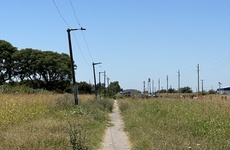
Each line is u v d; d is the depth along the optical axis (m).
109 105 45.62
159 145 12.72
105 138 17.86
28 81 93.88
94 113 29.33
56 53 99.25
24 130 15.56
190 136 15.42
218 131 15.53
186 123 18.92
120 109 45.19
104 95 87.25
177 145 12.48
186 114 22.45
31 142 12.44
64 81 99.62
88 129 19.27
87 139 14.93
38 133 14.38
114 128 23.08
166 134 15.80
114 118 32.19
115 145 15.64
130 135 18.31
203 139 14.27
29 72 94.19
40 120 19.86
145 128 19.08
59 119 22.23
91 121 23.52
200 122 18.59
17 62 92.38
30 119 20.69
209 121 18.27
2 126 17.14
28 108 22.67
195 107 27.23
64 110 27.17
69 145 12.47
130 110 36.47
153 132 16.70
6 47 90.62
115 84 155.50
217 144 12.95
